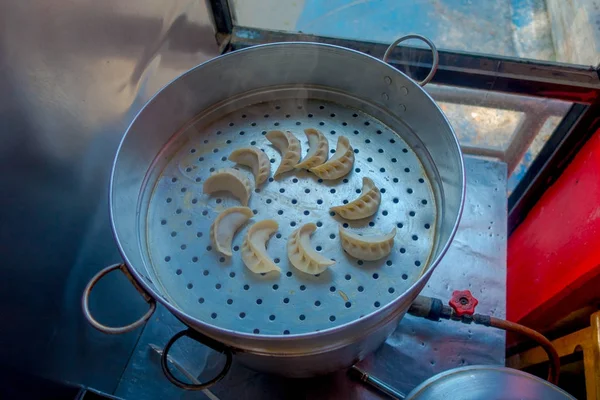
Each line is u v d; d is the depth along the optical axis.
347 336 0.53
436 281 0.87
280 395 0.77
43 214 0.56
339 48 0.66
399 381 0.79
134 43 0.68
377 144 0.71
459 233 0.92
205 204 0.67
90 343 0.70
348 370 0.78
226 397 0.78
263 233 0.63
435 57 0.69
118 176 0.59
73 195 0.61
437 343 0.82
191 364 0.80
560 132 1.03
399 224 0.64
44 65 0.53
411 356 0.81
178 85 0.65
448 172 0.62
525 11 1.19
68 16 0.55
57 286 0.61
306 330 0.56
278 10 1.13
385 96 0.70
